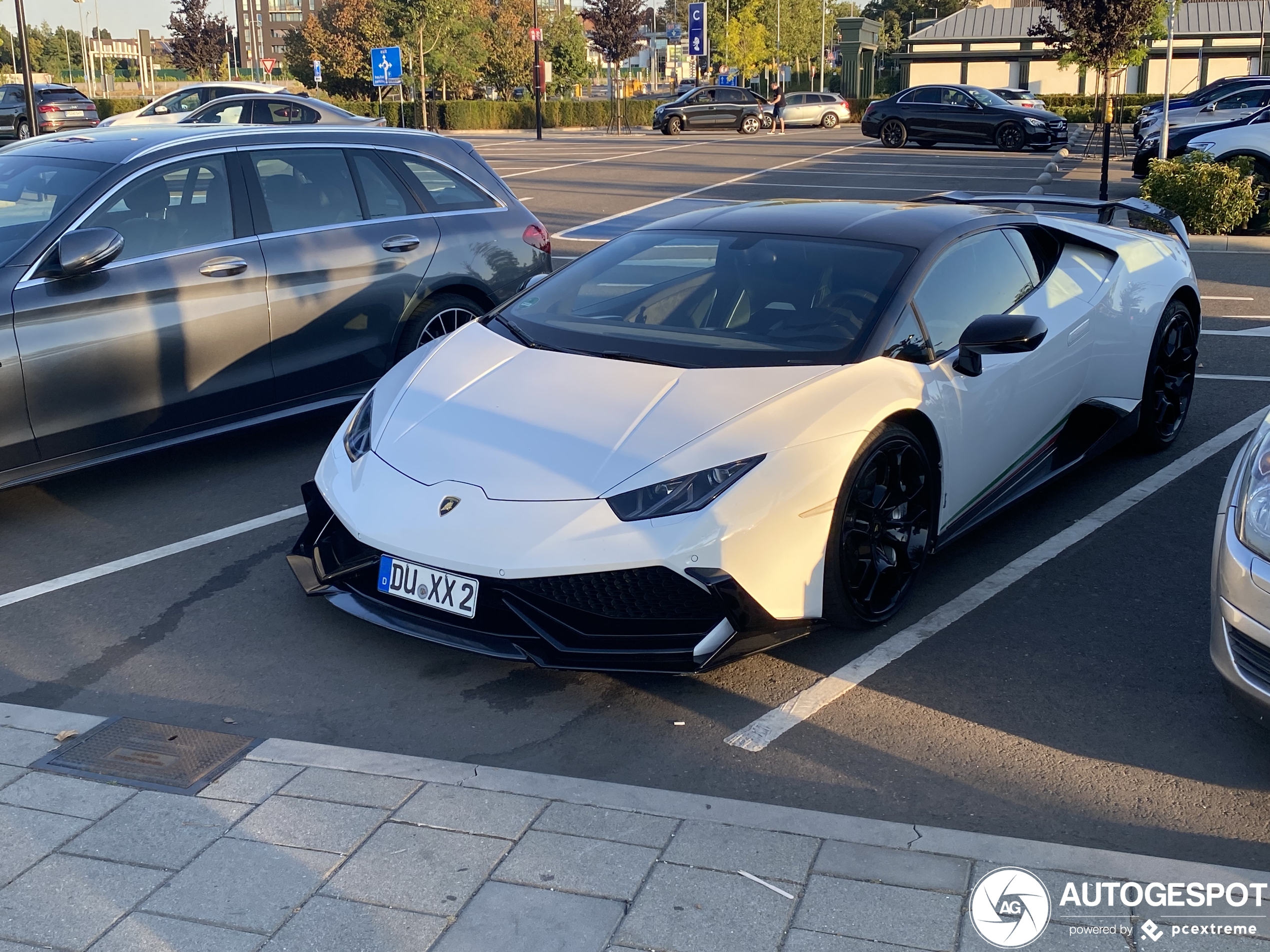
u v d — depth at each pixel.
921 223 4.43
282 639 3.82
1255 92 21.45
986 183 19.73
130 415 4.98
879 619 3.77
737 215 4.76
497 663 3.65
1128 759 3.07
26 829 2.66
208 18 66.19
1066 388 4.67
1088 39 16.52
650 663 3.24
